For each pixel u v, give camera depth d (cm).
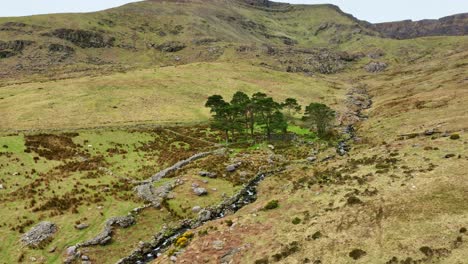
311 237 3547
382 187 4225
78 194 5084
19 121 9238
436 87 13188
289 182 5638
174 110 11819
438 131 6762
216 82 16500
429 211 3503
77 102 11519
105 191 5275
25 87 13512
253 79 18038
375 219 3600
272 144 8575
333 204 4153
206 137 9288
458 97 9675
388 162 5156
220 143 8744
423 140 5984
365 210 3784
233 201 5231
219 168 6531
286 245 3500
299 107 11144
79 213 4572
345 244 3325
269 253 3444
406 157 5147
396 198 3850
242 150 7888
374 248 3180
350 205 3978
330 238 3462
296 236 3641
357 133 9194
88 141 7725
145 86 14775
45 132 7919
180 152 7844
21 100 11419
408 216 3512
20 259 3662
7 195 4878
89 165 6381
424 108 9481
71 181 5528
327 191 4638
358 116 11738
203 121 10806
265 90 15738
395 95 14275
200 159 7238
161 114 11175
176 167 6719
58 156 6594
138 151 7656
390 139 7344
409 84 16525
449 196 3662
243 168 6606
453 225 3206
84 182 5547
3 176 5406
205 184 5778
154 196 5259
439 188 3841
